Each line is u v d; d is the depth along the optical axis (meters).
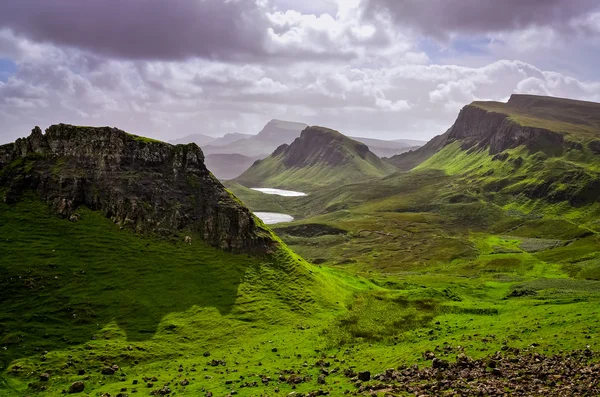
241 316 72.12
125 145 99.62
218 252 90.19
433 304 83.00
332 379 45.09
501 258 189.62
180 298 74.31
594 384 32.69
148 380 50.12
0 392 47.91
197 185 101.75
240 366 53.56
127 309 69.06
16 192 88.06
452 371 41.47
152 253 83.69
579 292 101.31
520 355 45.00
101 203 90.62
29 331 60.41
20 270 71.62
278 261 93.12
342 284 99.56
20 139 98.75
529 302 85.06
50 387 49.28
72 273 73.94
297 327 69.88
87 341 60.22
